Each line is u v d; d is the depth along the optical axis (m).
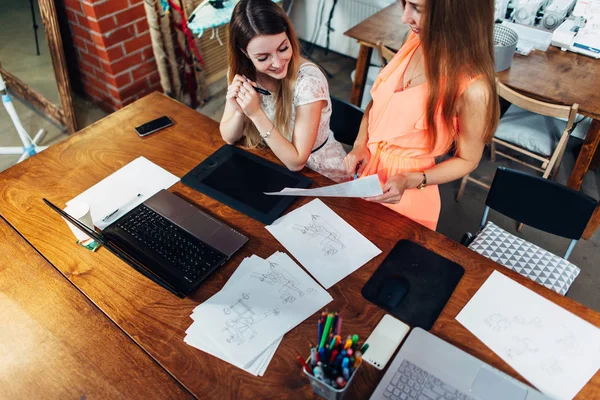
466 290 1.20
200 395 1.02
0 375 1.07
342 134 1.95
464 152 1.40
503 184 1.69
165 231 1.33
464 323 1.13
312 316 1.15
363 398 1.01
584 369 1.05
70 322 1.16
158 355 1.09
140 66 2.91
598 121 2.00
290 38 1.41
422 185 1.44
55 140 2.93
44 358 1.09
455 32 1.16
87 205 1.31
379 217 1.39
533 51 2.31
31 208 1.43
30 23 2.65
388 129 1.49
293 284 1.21
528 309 1.16
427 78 1.27
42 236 1.35
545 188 1.61
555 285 1.62
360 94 2.71
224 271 1.25
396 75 1.47
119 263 1.28
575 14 2.40
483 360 1.07
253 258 1.28
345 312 1.16
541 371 1.05
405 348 1.07
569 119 1.97
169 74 2.96
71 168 1.56
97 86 2.98
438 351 1.07
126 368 1.07
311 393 1.02
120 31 2.68
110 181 1.51
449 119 1.32
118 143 1.65
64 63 2.71
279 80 1.51
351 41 3.59
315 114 1.50
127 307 1.18
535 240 2.39
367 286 1.21
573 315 1.15
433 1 1.13
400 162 1.55
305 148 1.51
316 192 1.31
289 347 1.09
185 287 1.20
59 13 2.72
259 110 1.46
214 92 3.37
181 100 3.15
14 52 2.86
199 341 1.11
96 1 2.47
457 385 1.01
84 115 3.08
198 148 1.63
